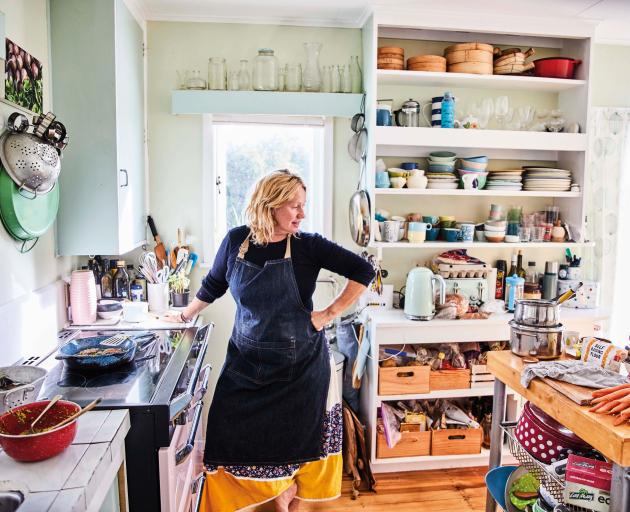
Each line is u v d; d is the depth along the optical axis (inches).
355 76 110.7
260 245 74.0
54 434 44.2
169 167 109.0
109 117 83.7
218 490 74.6
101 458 45.2
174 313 91.4
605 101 121.3
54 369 66.7
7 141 64.2
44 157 67.4
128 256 109.4
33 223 70.7
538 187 111.1
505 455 108.4
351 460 99.5
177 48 107.2
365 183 108.9
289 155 115.1
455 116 114.7
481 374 105.7
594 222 120.7
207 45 107.8
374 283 108.7
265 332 72.8
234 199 115.0
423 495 98.3
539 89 117.0
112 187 84.7
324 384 76.8
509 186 109.0
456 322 102.7
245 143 113.9
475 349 107.6
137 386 61.1
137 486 56.1
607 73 120.7
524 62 109.9
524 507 66.9
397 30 110.7
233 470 73.4
